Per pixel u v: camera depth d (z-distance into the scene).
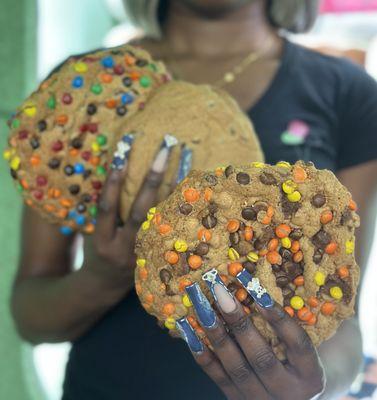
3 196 1.08
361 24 1.26
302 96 0.69
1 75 1.06
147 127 0.52
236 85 0.71
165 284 0.43
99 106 0.55
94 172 0.55
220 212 0.42
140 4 0.77
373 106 0.70
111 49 0.58
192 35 0.75
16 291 0.71
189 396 0.61
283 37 0.78
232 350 0.43
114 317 0.65
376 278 1.11
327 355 0.58
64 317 0.63
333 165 0.68
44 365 1.29
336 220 0.42
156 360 0.62
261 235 0.42
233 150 0.53
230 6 0.71
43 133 0.55
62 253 0.72
